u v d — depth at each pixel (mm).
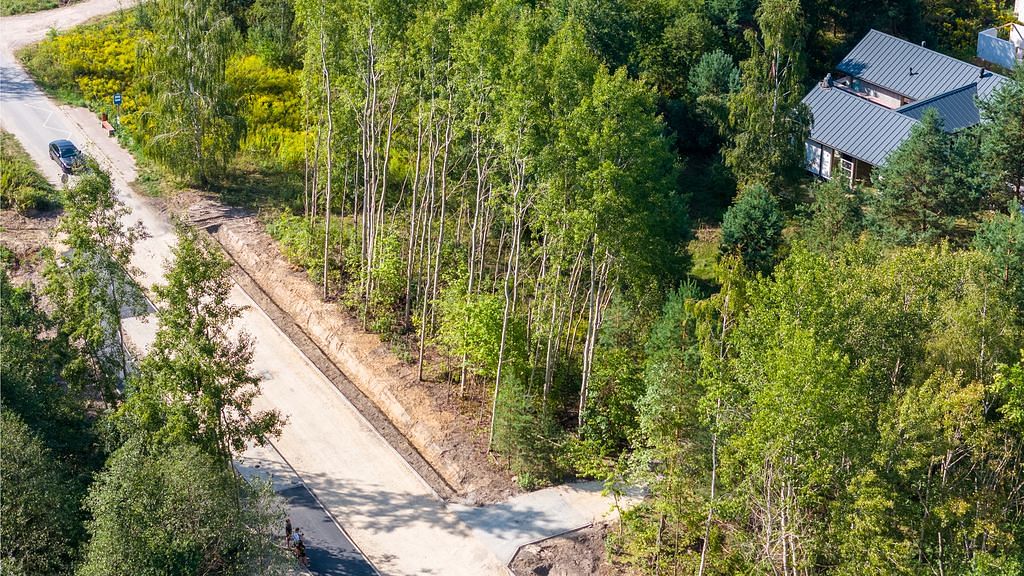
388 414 60344
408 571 48469
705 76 88875
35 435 47906
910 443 42938
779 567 42188
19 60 103875
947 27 119438
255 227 78250
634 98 51625
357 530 50906
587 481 54781
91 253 50219
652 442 48375
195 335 44438
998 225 61094
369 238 68000
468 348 57938
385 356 64125
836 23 108000
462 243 72938
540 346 60094
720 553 46719
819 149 87938
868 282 50656
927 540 43250
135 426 46562
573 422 58844
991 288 53562
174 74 79625
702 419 45250
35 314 55594
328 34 67000
